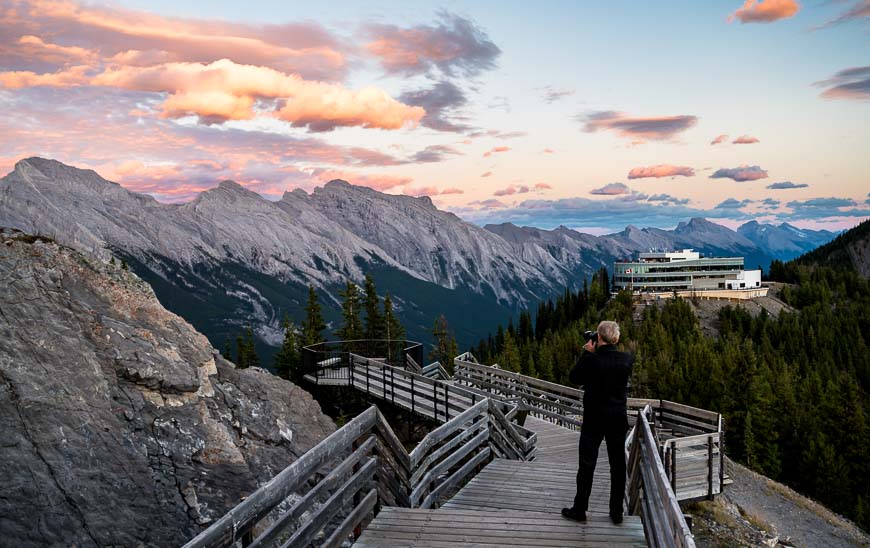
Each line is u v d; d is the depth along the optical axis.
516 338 145.00
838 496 54.16
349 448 6.04
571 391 18.12
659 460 5.14
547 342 123.31
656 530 4.99
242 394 11.50
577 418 18.58
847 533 25.09
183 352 10.80
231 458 9.50
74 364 8.50
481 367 23.56
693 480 16.25
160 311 11.36
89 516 6.97
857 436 61.50
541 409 18.31
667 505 4.30
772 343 134.88
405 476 7.28
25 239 10.03
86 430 7.86
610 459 6.25
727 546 16.27
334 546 5.30
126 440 8.27
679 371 82.38
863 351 124.25
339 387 23.17
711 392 76.31
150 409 9.07
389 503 6.92
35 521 6.51
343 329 68.25
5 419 7.20
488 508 8.18
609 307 161.12
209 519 8.09
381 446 6.72
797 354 125.19
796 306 181.25
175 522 7.73
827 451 56.09
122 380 9.06
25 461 6.94
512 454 11.84
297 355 57.75
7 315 8.37
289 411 12.30
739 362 76.44
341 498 5.50
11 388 7.53
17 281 8.94
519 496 8.64
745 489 26.53
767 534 17.52
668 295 177.12
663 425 17.88
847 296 186.38
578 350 97.88
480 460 9.98
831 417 66.94
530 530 6.11
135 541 7.11
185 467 8.66
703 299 177.50
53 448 7.31
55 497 6.87
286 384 13.23
